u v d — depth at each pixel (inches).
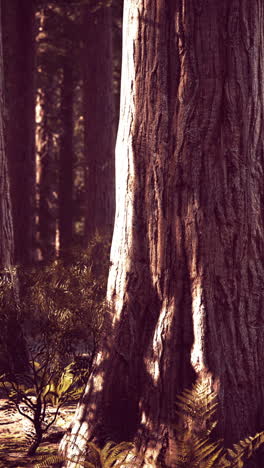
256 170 209.0
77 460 209.5
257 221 208.8
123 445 201.0
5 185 394.0
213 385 200.5
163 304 209.9
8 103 721.0
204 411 190.9
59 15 869.2
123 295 218.5
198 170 206.4
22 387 320.8
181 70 208.2
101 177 761.6
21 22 727.7
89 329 223.5
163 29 211.3
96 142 764.6
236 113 205.2
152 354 209.3
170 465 195.3
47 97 1024.9
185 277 207.5
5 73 722.8
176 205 209.0
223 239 205.3
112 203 765.9
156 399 205.5
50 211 1030.4
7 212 394.0
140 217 216.1
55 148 1198.9
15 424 277.9
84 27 797.2
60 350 229.5
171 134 210.2
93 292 240.7
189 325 205.8
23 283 249.6
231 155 205.5
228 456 195.0
